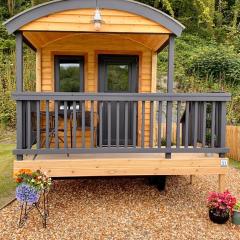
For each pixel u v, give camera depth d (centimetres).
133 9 513
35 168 489
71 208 512
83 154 540
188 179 691
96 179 663
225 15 1800
